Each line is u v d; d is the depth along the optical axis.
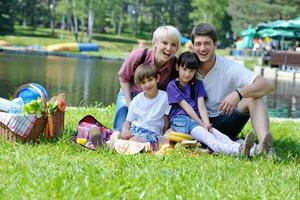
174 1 80.31
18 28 63.81
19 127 4.77
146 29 82.38
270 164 4.24
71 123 6.03
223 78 5.16
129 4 81.94
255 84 4.89
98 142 4.64
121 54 47.12
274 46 34.03
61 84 17.00
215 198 3.13
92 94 14.29
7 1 57.31
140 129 5.08
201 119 5.06
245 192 3.33
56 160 4.02
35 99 5.16
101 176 3.49
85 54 42.75
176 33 5.18
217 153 4.66
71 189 3.15
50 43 54.66
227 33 70.38
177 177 3.61
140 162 4.07
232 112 5.14
